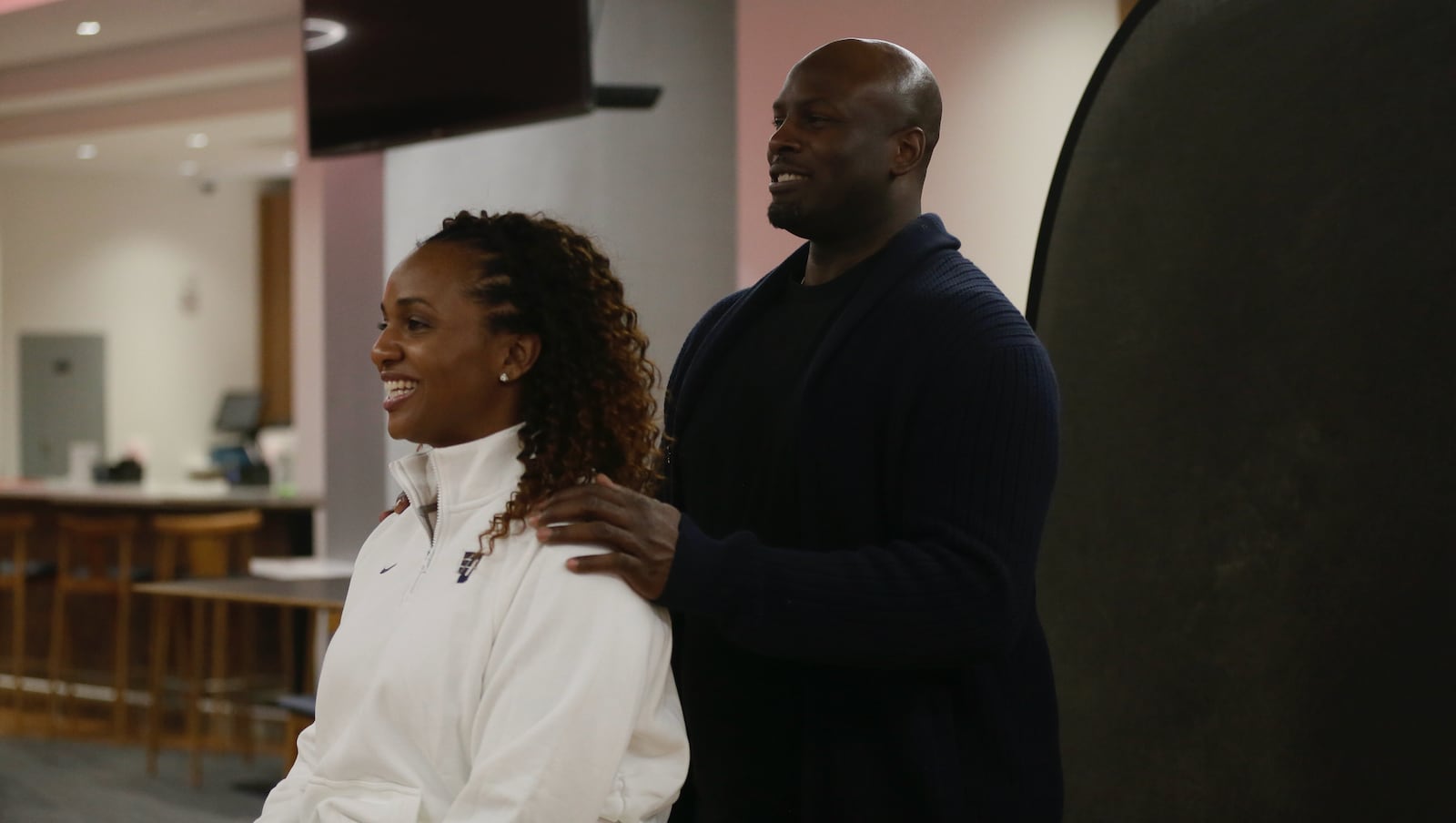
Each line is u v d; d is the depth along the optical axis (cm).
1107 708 223
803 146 178
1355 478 197
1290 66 206
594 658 137
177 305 1235
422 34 509
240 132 943
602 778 136
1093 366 226
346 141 546
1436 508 189
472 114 494
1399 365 193
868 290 175
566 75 463
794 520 178
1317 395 201
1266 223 207
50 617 785
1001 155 366
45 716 738
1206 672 212
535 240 152
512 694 137
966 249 372
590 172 524
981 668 174
